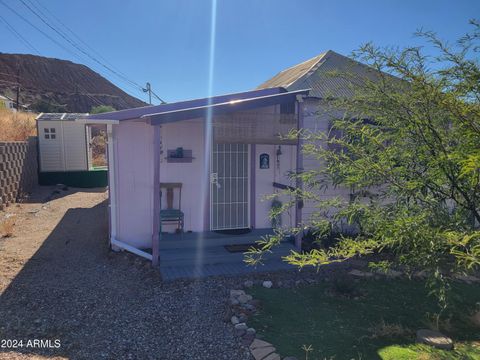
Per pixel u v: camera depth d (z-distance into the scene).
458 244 2.04
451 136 2.48
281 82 10.23
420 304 5.12
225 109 6.36
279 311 4.79
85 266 6.44
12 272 6.00
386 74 2.84
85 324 4.39
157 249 6.33
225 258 6.62
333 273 6.23
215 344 3.99
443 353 3.80
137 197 7.22
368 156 2.73
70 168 16.31
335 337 4.14
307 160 8.07
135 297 5.20
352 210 2.64
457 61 2.40
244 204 7.98
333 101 3.40
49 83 80.75
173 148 7.41
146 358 3.72
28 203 12.08
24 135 17.03
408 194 2.53
